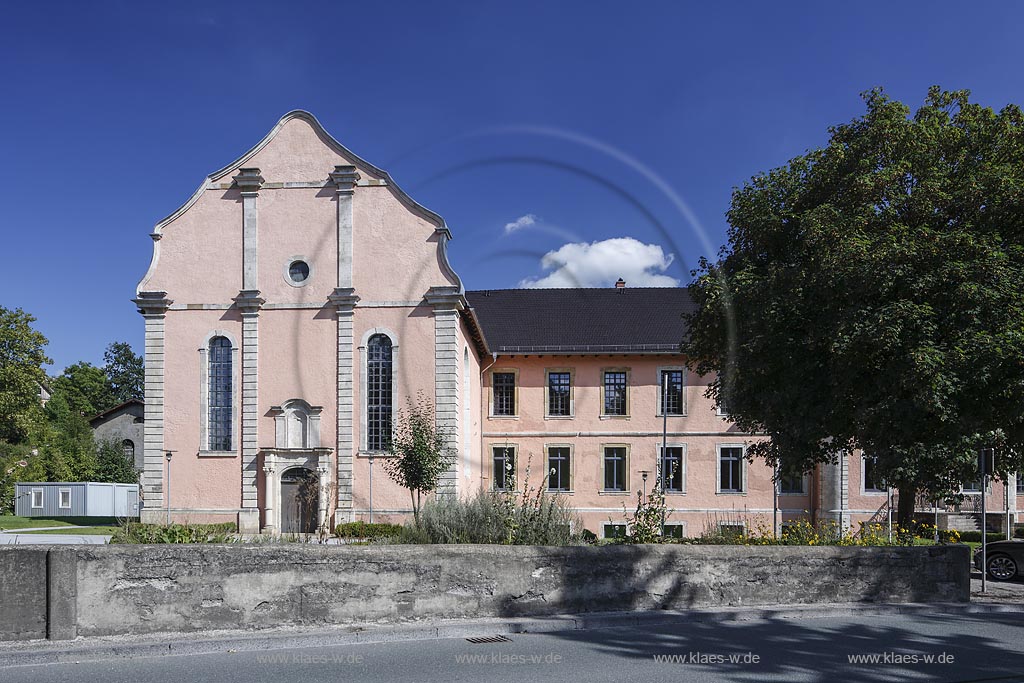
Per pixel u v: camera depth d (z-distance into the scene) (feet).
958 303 53.88
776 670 26.11
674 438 128.57
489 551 33.06
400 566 31.86
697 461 128.06
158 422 107.86
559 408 130.82
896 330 53.98
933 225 59.31
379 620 31.42
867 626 33.91
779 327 64.18
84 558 28.30
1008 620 36.27
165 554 29.27
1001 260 53.98
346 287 106.32
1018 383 51.75
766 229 68.49
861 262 57.16
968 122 61.98
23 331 159.63
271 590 30.37
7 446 159.43
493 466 130.62
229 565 29.96
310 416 105.81
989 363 51.49
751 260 70.69
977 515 119.75
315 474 105.29
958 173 60.70
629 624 33.45
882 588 38.45
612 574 34.65
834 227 60.90
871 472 66.33
